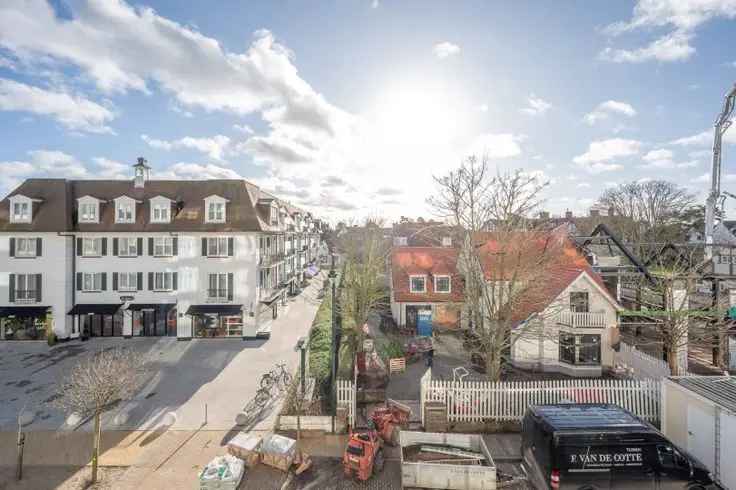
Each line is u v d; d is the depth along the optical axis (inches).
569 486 398.6
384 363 896.3
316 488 456.4
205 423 633.0
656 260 1025.5
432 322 1239.5
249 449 497.0
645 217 2171.5
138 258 1181.1
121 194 1270.9
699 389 493.4
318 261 3107.8
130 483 469.4
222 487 441.1
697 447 483.5
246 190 1286.9
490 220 741.3
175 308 1189.7
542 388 591.8
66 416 661.3
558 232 1092.5
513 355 899.4
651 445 407.2
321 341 919.7
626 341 991.0
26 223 1153.4
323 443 554.9
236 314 1171.3
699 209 2050.9
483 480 426.9
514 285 710.5
